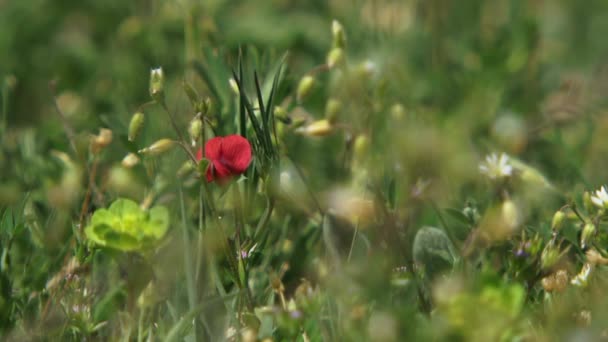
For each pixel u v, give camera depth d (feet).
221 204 1.98
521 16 2.65
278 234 2.04
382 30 2.62
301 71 2.63
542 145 2.35
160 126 2.23
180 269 1.89
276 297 1.98
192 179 2.03
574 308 1.80
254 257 1.94
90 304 1.89
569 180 2.23
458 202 2.06
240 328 1.84
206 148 1.91
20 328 1.87
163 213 1.86
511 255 1.86
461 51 2.66
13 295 1.89
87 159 2.14
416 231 2.05
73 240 1.95
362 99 2.16
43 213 2.08
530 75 2.60
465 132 2.35
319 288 1.89
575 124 2.44
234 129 2.06
